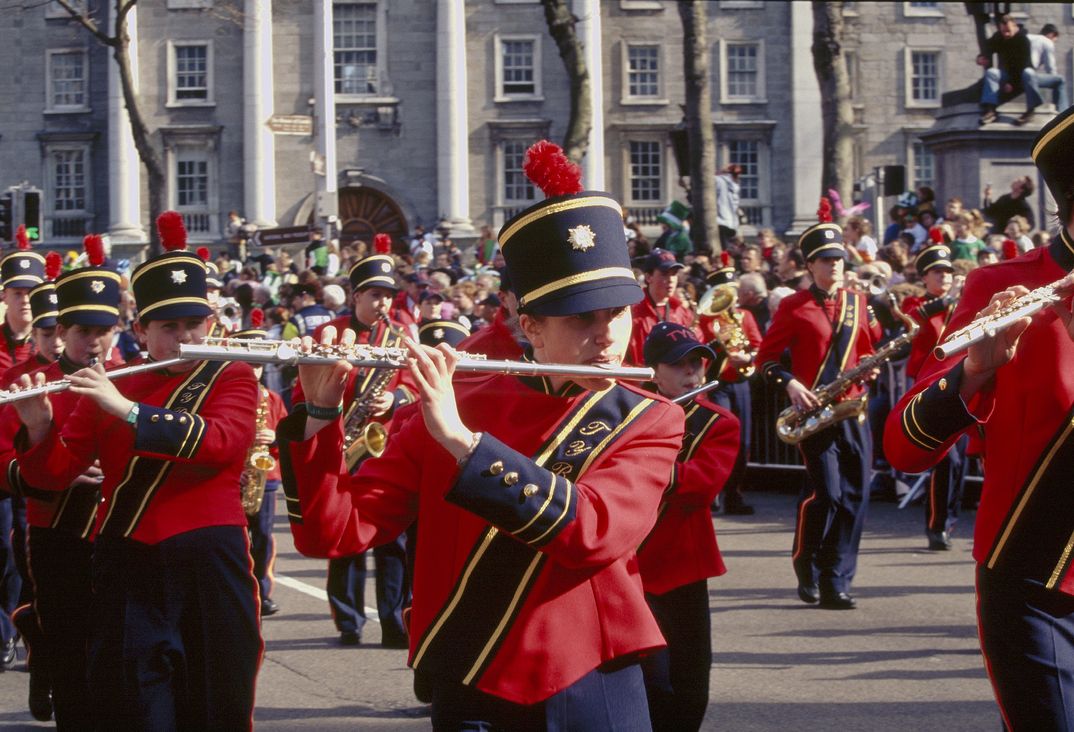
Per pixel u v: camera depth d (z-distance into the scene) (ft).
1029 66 81.87
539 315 13.34
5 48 169.27
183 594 19.86
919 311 42.24
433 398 12.57
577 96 98.37
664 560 20.66
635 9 169.07
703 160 92.73
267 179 165.99
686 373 22.62
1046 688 14.70
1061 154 14.96
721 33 170.30
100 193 169.48
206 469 20.17
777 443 56.24
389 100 166.40
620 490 13.07
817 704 26.45
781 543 44.14
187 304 20.51
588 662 13.19
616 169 169.89
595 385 13.41
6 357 31.32
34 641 26.32
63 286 23.18
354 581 32.68
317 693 28.32
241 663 20.07
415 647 13.61
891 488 52.26
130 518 19.89
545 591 13.20
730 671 28.99
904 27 170.30
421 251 86.22
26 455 20.24
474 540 13.30
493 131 169.07
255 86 165.07
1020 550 14.93
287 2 165.78
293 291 69.41
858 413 34.60
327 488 13.65
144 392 20.65
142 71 167.12
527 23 168.86
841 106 102.83
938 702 26.50
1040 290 14.34
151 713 19.57
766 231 84.64
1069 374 14.79
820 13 102.53
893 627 32.76
